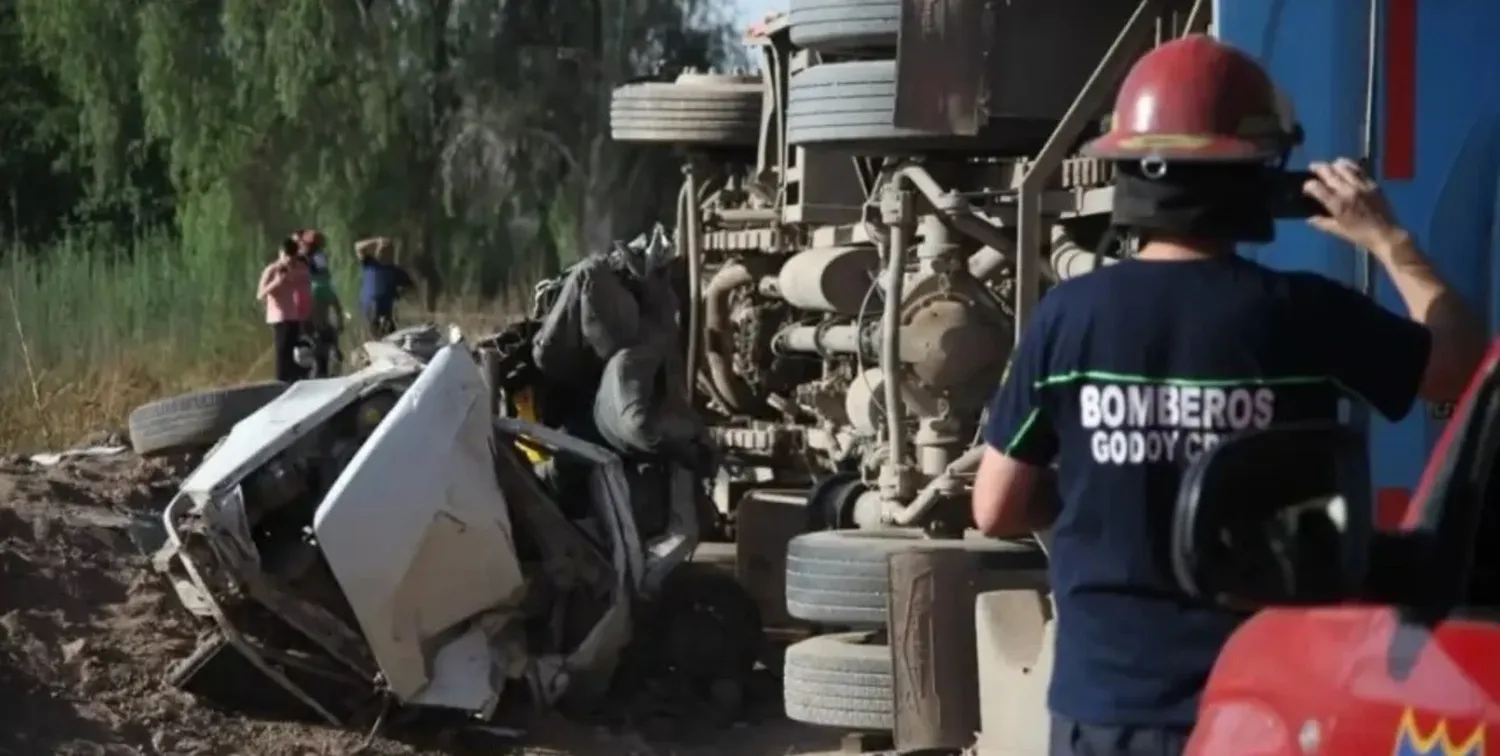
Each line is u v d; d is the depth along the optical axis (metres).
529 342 10.45
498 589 8.56
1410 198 6.19
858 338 9.75
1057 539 3.88
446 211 43.91
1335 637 3.12
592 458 9.34
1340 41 6.25
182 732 8.09
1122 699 3.74
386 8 43.59
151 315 24.97
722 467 12.48
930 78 8.24
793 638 10.53
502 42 44.59
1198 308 3.72
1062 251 8.41
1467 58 6.18
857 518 9.77
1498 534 3.32
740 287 12.85
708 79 13.61
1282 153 3.84
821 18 8.62
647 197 44.81
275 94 43.19
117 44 45.38
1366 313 3.76
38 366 19.94
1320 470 3.05
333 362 24.19
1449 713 2.88
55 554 9.76
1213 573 3.04
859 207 11.42
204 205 43.06
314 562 8.45
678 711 9.35
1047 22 8.28
